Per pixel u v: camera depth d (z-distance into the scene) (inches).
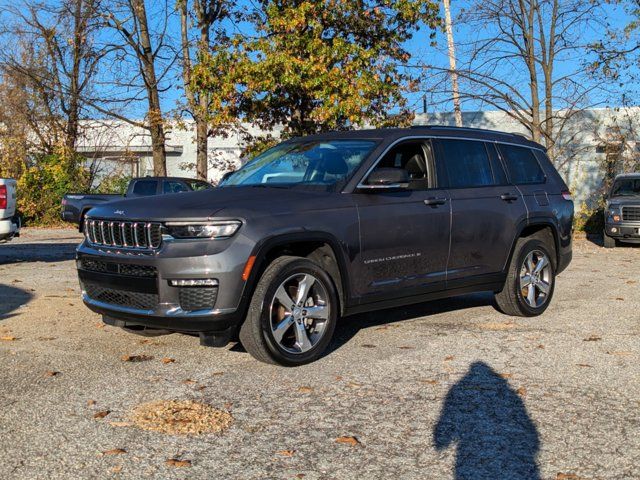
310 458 141.7
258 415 167.6
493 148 286.5
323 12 751.1
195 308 196.4
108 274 212.1
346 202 223.1
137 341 244.7
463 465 138.3
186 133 1245.7
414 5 778.2
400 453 144.5
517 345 240.8
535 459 141.3
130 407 172.9
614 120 981.2
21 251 615.5
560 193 308.5
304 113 800.3
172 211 201.3
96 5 956.6
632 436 154.1
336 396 182.5
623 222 661.9
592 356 225.8
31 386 190.1
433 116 1135.0
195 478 131.9
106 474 133.3
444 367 211.5
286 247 218.5
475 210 262.2
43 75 1151.6
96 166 1157.1
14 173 1071.0
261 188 229.6
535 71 908.0
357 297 225.1
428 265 246.7
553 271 301.6
